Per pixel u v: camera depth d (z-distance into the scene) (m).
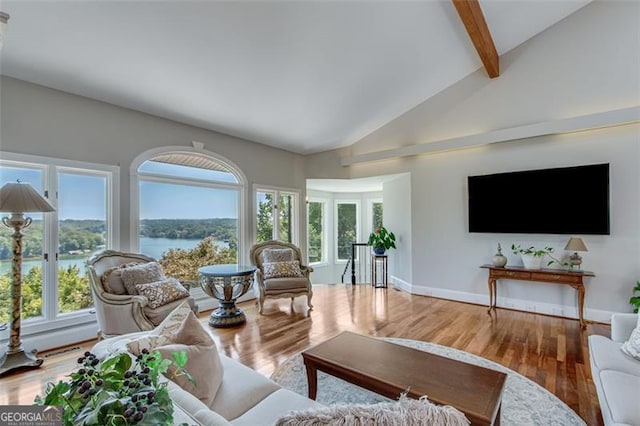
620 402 1.40
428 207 5.14
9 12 2.31
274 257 4.60
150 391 0.76
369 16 3.12
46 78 3.06
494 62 4.23
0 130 2.90
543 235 4.13
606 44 3.73
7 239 3.01
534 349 3.00
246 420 1.30
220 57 3.17
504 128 4.40
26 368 2.66
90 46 2.75
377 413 0.76
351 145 6.09
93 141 3.50
